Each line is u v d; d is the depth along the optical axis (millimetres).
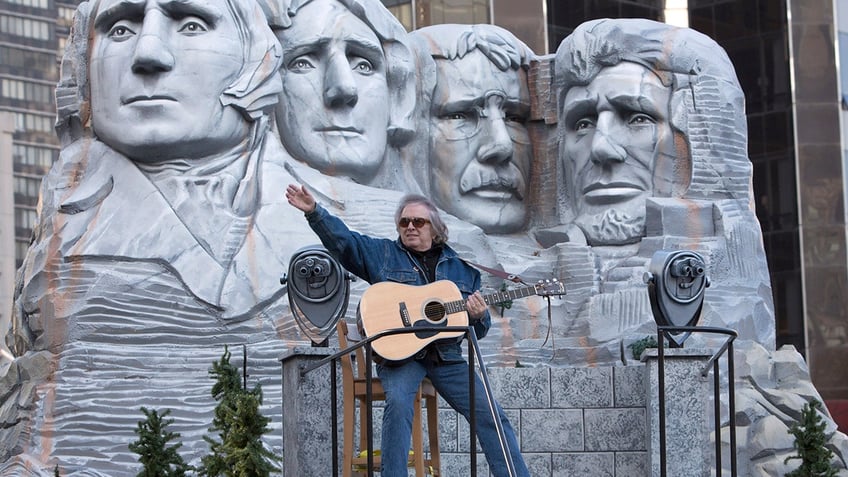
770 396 21781
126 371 20250
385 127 23234
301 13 22859
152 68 21500
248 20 22234
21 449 20250
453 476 15055
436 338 10352
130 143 21438
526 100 24625
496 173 24078
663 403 12133
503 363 21734
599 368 14945
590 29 24000
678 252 13352
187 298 20688
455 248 22469
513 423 14898
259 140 22109
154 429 12836
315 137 22578
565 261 22953
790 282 36719
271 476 18266
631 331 21891
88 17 22359
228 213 21328
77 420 19766
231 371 12844
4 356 34531
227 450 11836
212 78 21672
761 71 37656
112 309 20531
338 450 12023
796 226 36719
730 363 11906
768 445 20703
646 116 23562
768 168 37375
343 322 11422
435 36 24328
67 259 20938
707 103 23641
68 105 22438
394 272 10555
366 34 23078
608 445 14812
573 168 24062
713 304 22438
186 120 21438
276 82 22203
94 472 19375
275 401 19750
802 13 37250
